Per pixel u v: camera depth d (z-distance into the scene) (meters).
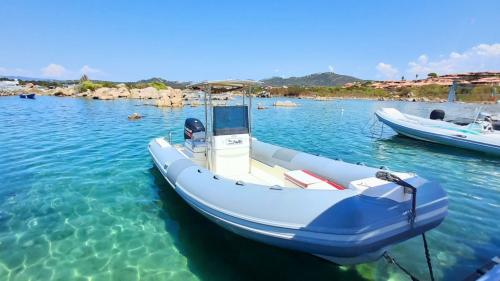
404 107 27.83
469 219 4.08
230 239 3.51
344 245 2.31
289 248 2.72
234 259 3.12
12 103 25.27
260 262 3.08
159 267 2.96
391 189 2.50
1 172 5.86
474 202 4.70
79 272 2.85
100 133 10.62
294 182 3.43
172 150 5.26
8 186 5.08
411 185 2.49
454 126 9.84
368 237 2.30
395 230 2.43
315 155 4.55
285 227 2.57
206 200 3.30
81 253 3.16
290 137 10.86
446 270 2.95
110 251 3.21
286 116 18.67
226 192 3.16
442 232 3.71
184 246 3.34
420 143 9.89
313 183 3.25
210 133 4.45
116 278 2.77
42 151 7.70
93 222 3.86
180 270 2.92
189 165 4.23
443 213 2.72
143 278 2.78
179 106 24.05
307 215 2.50
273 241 2.73
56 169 6.10
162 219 3.98
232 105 4.37
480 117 10.73
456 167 6.92
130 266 2.96
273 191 2.85
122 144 8.73
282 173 4.58
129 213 4.14
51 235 3.51
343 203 2.41
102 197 4.68
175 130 11.61
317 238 2.42
